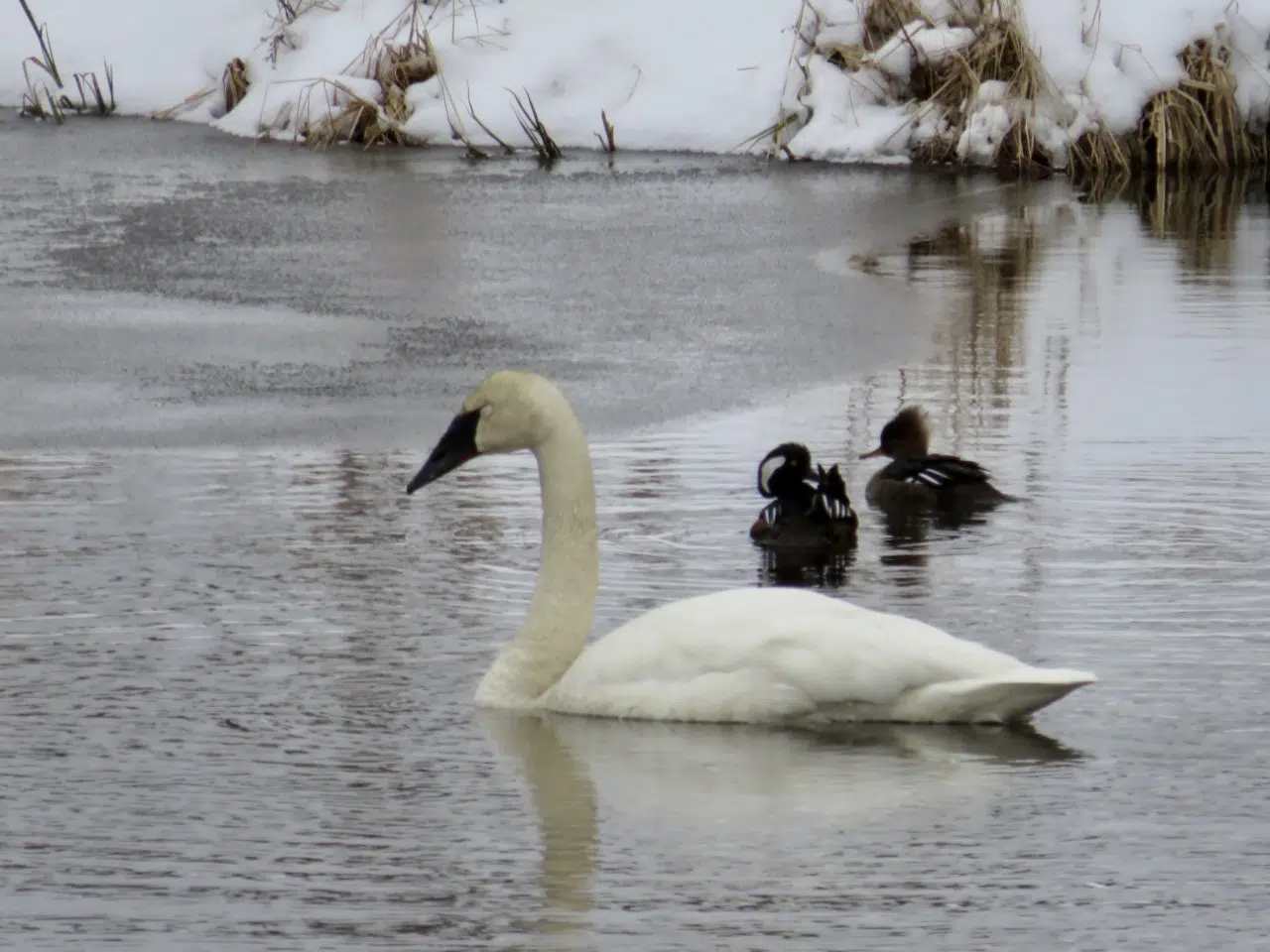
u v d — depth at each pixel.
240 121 36.50
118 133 36.12
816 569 12.75
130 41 39.66
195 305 22.27
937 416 17.33
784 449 13.52
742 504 14.45
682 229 27.27
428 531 13.56
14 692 10.21
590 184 30.94
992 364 19.50
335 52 36.69
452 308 22.20
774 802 8.72
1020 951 7.33
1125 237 27.55
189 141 35.31
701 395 18.25
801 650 9.63
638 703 9.82
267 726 9.75
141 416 17.36
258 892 7.83
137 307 22.11
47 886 7.88
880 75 34.25
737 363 19.58
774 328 21.19
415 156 33.94
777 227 27.61
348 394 18.25
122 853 8.20
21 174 31.84
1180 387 18.31
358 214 28.33
